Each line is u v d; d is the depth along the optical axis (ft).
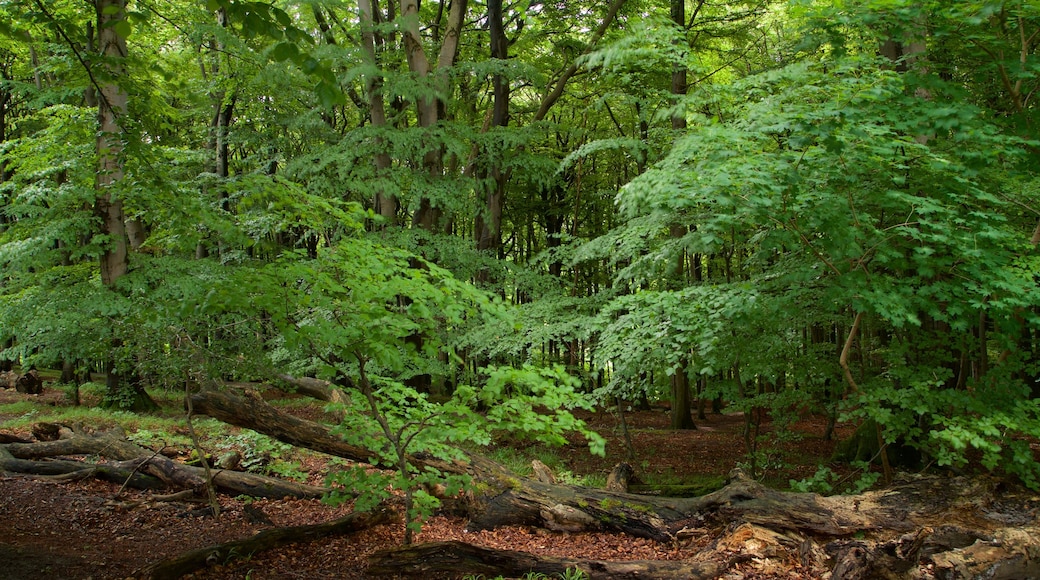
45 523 19.74
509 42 59.62
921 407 18.16
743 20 50.31
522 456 36.52
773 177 16.78
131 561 16.84
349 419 17.31
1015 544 15.56
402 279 14.21
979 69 18.97
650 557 18.52
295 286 15.16
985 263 16.58
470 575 15.83
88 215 38.04
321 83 10.61
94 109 38.19
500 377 13.99
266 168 54.60
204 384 23.93
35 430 30.12
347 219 15.28
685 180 17.85
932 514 18.06
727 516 19.29
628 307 23.50
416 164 47.62
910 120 17.38
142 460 25.30
